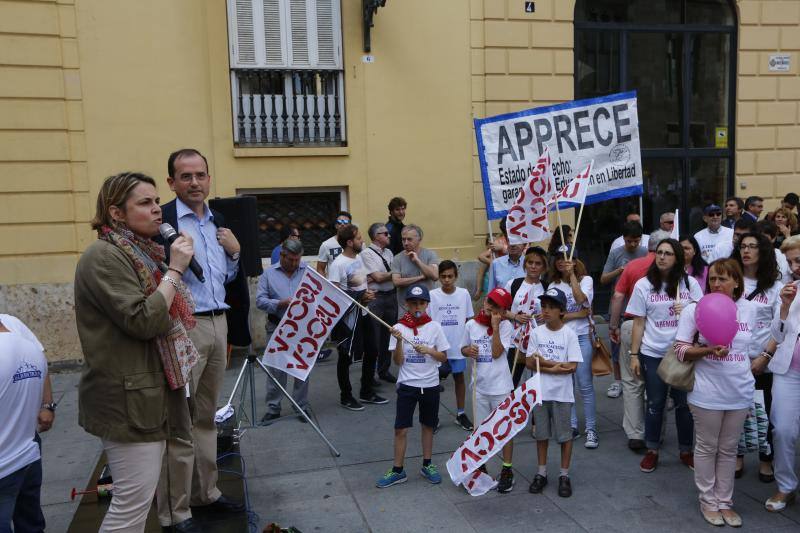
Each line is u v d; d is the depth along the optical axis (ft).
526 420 14.47
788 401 13.98
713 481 13.96
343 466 17.24
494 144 24.56
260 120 29.40
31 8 26.53
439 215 31.27
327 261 27.17
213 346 12.80
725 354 13.20
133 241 9.98
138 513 9.87
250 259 16.42
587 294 18.21
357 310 22.12
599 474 16.43
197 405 13.07
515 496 15.37
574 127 24.98
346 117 30.07
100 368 9.47
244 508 13.62
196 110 28.73
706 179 35.42
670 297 16.05
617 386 22.53
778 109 34.83
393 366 27.37
